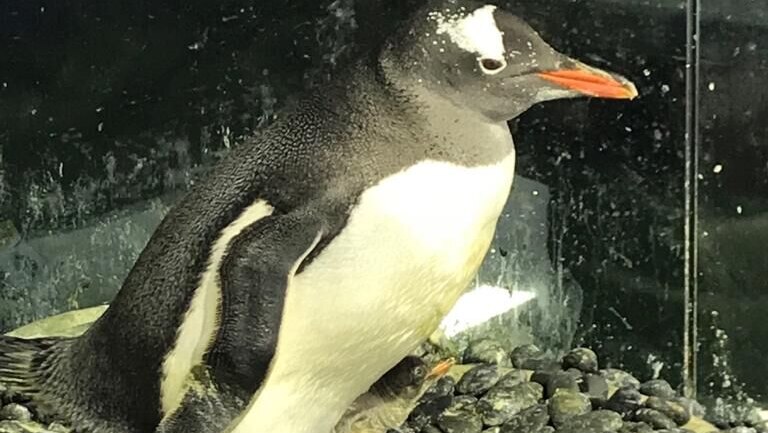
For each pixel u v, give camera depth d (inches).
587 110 67.0
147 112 72.7
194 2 71.0
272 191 48.3
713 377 66.6
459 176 48.4
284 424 51.7
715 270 65.8
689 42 64.1
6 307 75.6
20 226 75.4
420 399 63.2
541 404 63.3
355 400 56.1
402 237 47.9
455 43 48.2
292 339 49.2
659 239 66.8
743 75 63.2
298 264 47.1
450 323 69.9
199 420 47.4
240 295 46.8
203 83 71.9
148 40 71.9
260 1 70.2
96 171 74.0
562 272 69.2
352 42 69.2
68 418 52.2
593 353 67.5
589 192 68.0
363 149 48.2
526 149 68.7
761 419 65.1
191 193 50.8
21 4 72.7
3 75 73.8
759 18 62.1
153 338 49.6
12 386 52.9
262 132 50.5
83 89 73.0
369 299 48.8
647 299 67.6
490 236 50.3
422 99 48.5
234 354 46.8
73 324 67.6
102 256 74.4
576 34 66.5
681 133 65.2
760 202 64.0
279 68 70.8
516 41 48.4
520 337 70.2
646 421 62.0
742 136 63.9
